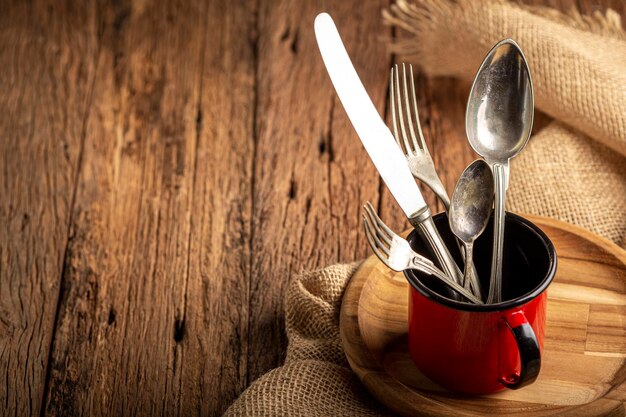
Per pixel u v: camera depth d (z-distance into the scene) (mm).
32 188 1021
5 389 849
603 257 789
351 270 828
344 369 772
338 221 975
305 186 1012
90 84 1136
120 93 1124
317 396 750
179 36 1197
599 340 748
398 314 770
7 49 1183
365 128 708
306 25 1205
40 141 1071
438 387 727
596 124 928
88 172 1036
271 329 882
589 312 764
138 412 831
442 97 1099
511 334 685
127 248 958
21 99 1118
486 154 730
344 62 717
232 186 1016
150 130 1080
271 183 1017
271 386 750
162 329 887
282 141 1061
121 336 882
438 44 1061
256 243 957
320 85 1122
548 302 772
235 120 1087
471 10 1027
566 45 969
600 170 926
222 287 919
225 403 833
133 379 851
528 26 993
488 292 733
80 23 1225
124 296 915
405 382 730
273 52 1165
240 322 890
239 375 849
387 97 1101
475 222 698
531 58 973
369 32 1183
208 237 965
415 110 756
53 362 867
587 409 695
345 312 763
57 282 931
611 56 988
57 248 961
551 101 957
